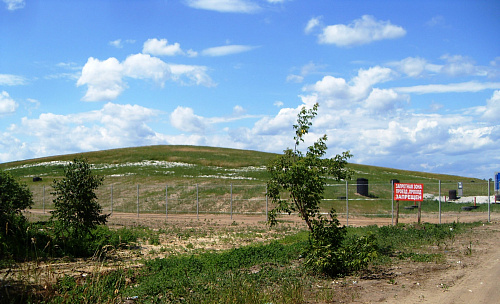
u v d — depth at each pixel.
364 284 9.83
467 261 12.43
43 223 19.62
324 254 10.64
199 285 9.48
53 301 7.95
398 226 21.19
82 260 12.98
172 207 34.22
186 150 79.06
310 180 11.68
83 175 15.68
